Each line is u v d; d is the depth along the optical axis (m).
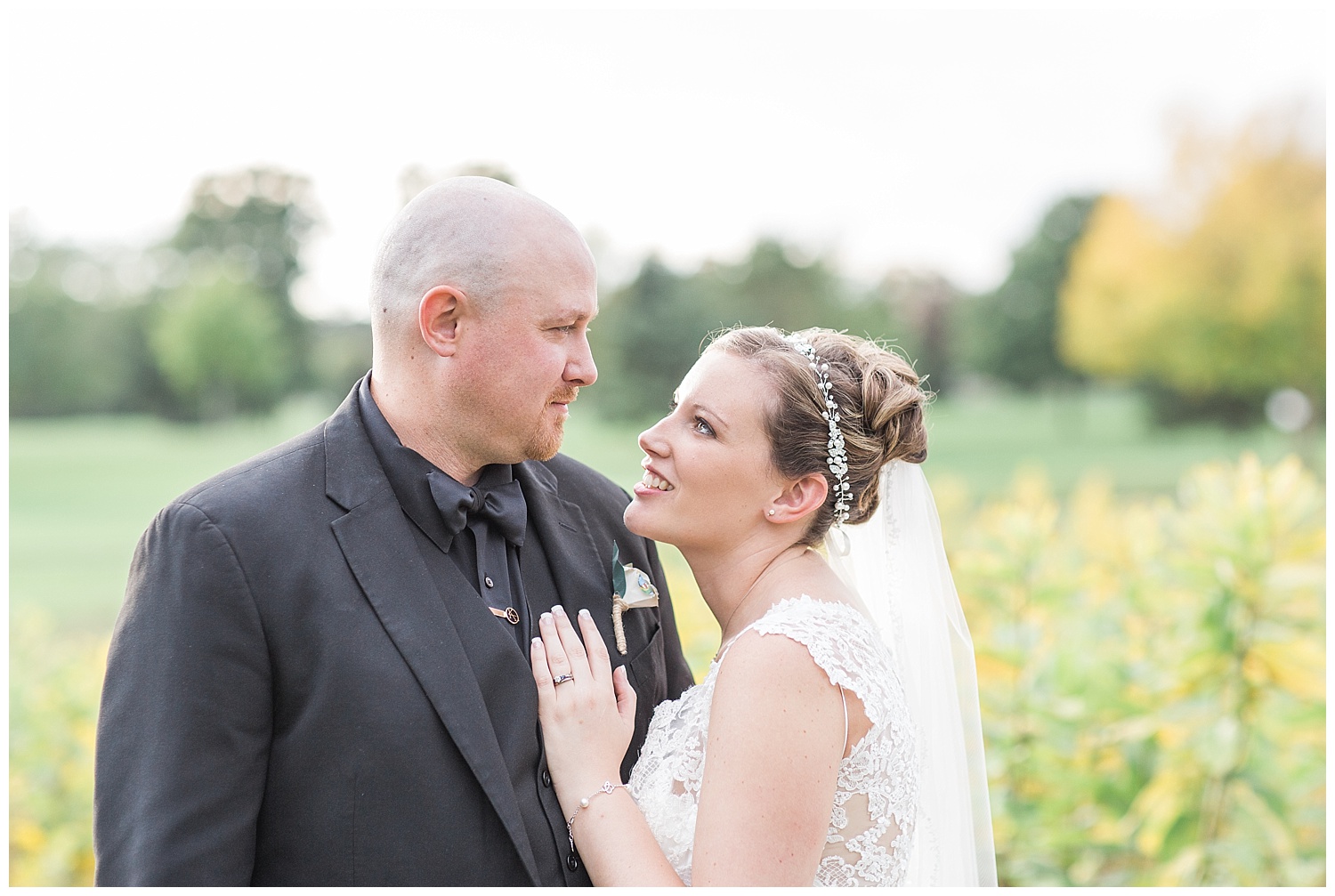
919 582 2.10
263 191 24.62
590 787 1.73
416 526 1.76
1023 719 3.01
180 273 24.91
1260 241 20.56
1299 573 3.00
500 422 1.78
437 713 1.63
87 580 11.15
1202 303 21.42
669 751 1.84
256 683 1.59
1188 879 3.01
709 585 1.98
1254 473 3.14
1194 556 3.16
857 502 1.95
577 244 1.83
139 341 24.70
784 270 24.83
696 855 1.65
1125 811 3.00
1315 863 3.08
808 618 1.76
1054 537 3.43
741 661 1.72
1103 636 3.25
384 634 1.65
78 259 24.25
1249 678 3.04
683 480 1.89
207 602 1.57
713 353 1.95
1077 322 24.47
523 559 1.91
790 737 1.66
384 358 1.83
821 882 1.73
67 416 24.41
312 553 1.65
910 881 2.06
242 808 1.56
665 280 23.48
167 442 24.00
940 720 2.07
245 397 24.77
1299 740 3.07
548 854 1.70
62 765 3.37
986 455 22.47
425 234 1.77
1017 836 2.96
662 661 2.11
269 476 1.71
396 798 1.60
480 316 1.74
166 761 1.53
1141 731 2.98
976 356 26.88
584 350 1.86
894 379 1.96
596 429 23.19
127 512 15.92
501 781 1.64
